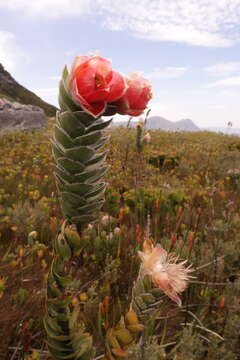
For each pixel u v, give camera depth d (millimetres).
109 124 1215
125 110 1232
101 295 2707
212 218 4414
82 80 1129
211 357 2219
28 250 3236
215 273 3109
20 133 13992
